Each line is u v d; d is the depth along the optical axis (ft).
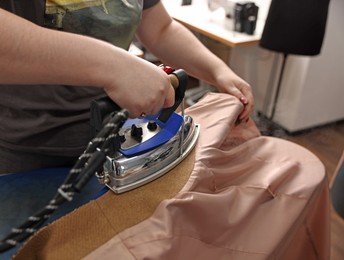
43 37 1.21
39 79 1.26
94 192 1.84
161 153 1.60
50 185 1.95
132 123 1.68
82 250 1.30
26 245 1.27
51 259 1.26
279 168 2.03
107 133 1.12
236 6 5.32
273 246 1.67
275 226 1.75
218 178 1.82
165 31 2.49
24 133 1.93
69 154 2.06
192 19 5.97
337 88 6.30
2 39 1.14
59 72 1.25
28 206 1.80
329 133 6.46
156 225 1.41
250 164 2.01
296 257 2.17
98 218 1.40
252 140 2.23
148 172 1.57
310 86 5.95
